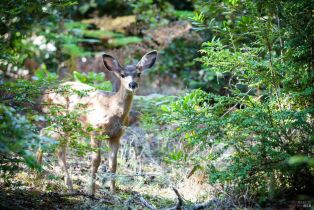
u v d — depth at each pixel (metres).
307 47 10.02
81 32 20.73
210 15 13.48
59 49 19.70
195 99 10.86
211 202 9.97
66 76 19.50
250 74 10.52
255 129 9.62
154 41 20.23
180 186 11.53
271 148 9.88
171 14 21.47
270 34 10.29
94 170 11.95
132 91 12.23
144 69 13.33
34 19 14.10
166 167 12.93
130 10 23.16
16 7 10.29
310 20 9.87
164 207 10.22
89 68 20.31
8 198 9.53
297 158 7.55
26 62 19.17
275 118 9.77
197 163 11.27
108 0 23.03
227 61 10.48
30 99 9.48
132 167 13.16
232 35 11.30
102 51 21.28
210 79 15.65
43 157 13.16
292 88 10.41
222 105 10.78
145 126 13.34
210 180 9.82
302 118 9.55
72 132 9.83
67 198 10.41
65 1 10.95
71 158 14.09
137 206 10.20
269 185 10.04
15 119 7.66
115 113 12.25
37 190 10.64
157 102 15.30
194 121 10.22
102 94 12.63
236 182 10.12
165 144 13.28
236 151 10.55
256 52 10.76
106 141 12.58
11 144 7.65
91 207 9.82
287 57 10.41
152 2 21.70
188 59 19.19
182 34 19.64
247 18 10.96
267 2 10.45
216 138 10.20
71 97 12.95
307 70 10.23
